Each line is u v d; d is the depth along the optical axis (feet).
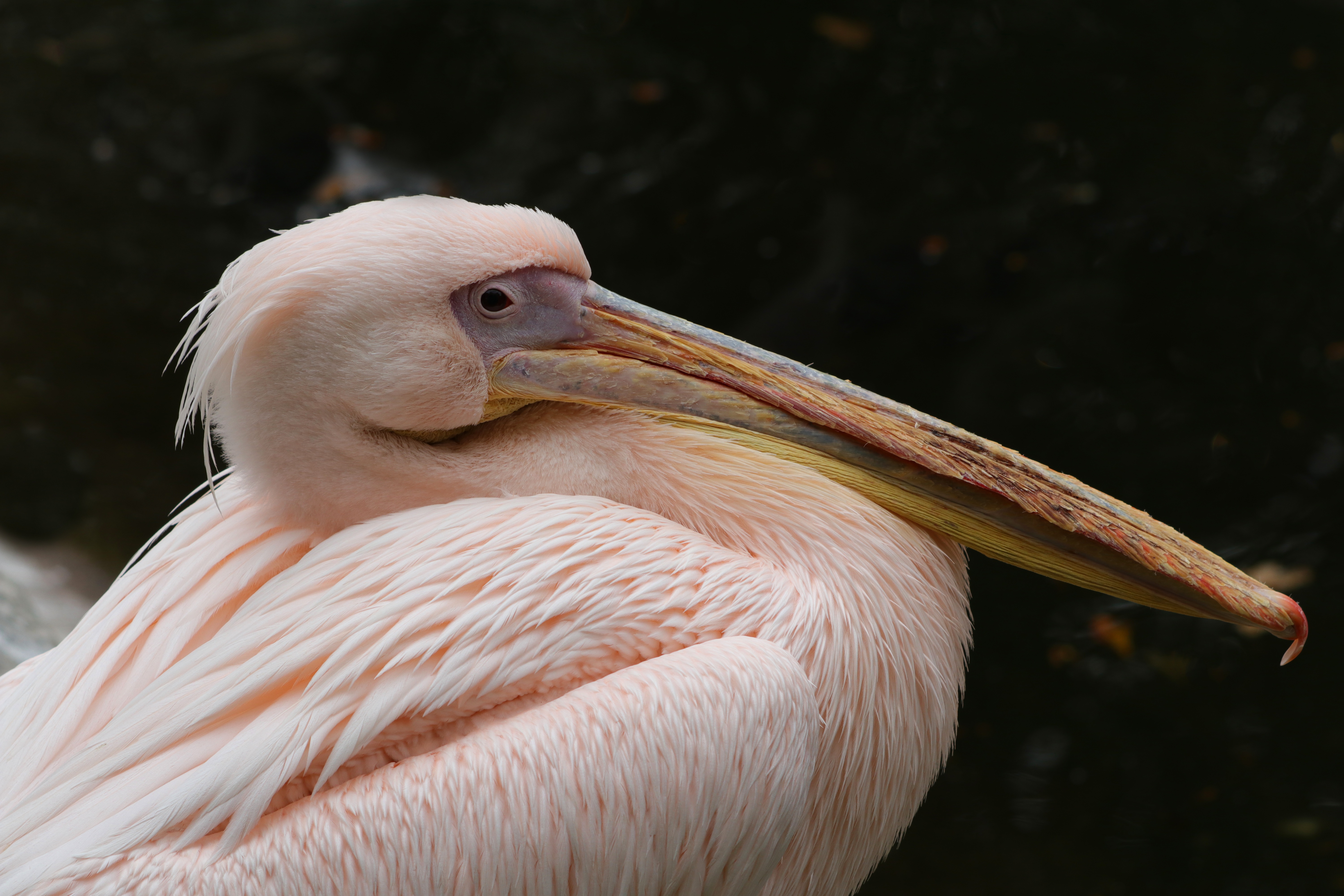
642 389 21.74
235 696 18.63
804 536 20.95
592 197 63.36
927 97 66.08
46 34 73.87
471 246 20.35
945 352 55.83
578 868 18.44
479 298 20.88
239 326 19.62
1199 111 63.46
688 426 22.26
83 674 20.40
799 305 57.93
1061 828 36.70
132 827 17.72
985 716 40.57
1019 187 61.11
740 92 67.36
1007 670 42.27
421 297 20.12
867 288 58.03
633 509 20.59
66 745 19.69
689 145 65.41
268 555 21.12
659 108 66.90
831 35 68.95
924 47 68.44
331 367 20.08
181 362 20.71
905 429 21.98
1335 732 39.24
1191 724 39.91
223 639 19.49
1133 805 37.29
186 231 63.26
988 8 69.36
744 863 19.35
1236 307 55.52
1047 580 46.09
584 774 18.24
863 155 64.08
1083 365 54.24
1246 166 60.70
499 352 21.30
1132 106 64.18
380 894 17.78
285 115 67.92
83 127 68.44
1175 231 58.44
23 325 55.72
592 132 66.33
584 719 18.44
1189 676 41.75
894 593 21.12
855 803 21.30
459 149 67.31
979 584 45.91
